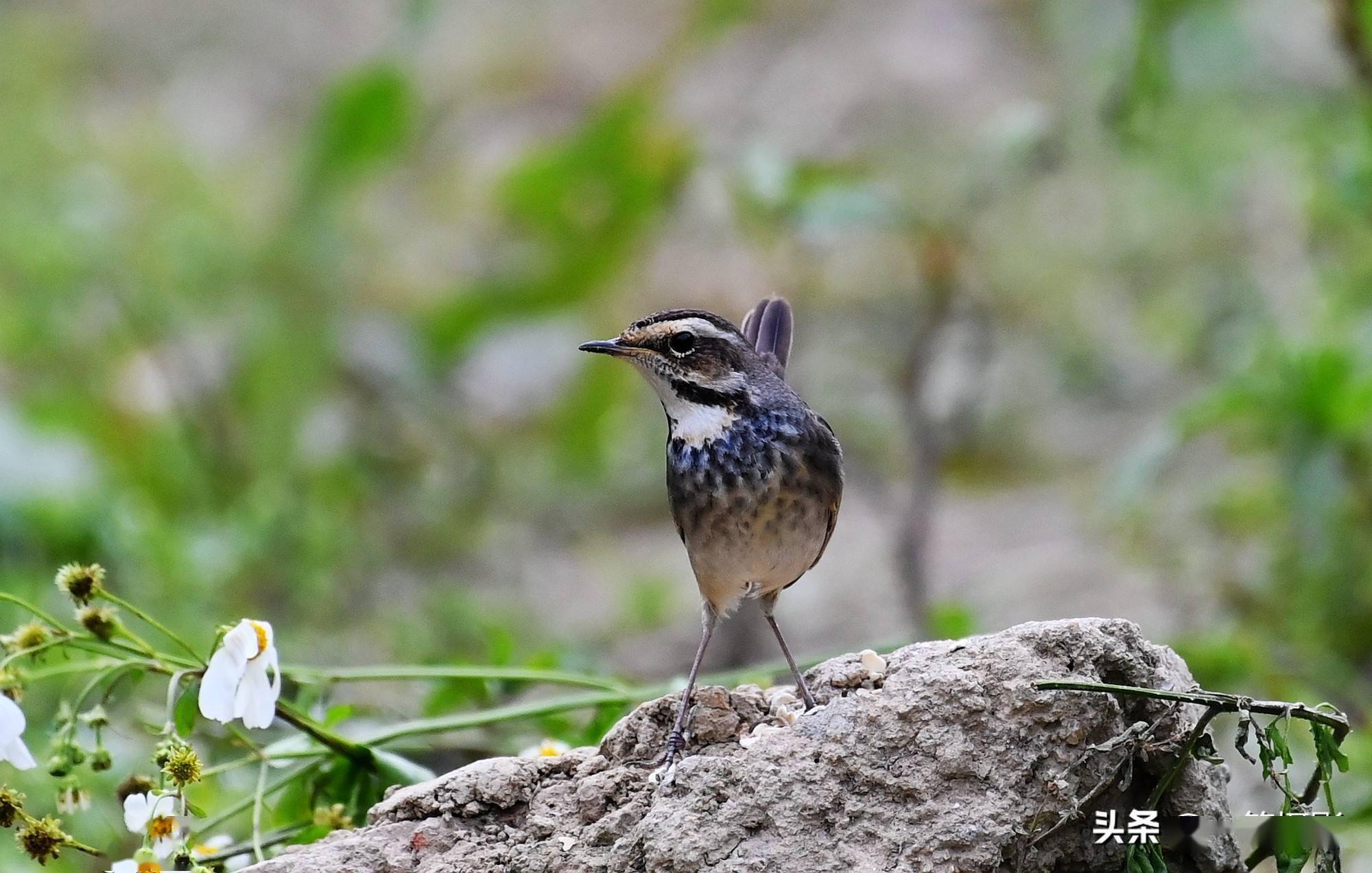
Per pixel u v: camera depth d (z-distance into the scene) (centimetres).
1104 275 1719
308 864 638
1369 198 1341
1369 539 1240
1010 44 2197
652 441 1845
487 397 1834
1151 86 1463
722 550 812
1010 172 1487
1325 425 1188
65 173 2033
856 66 2191
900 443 1642
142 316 1753
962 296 1592
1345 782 945
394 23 1869
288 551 1470
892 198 1377
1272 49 1692
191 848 706
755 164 1348
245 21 2722
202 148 2350
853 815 627
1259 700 666
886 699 645
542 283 1688
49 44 2470
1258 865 777
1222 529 1373
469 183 2197
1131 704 657
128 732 968
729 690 711
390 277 2025
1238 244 1711
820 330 1731
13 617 1210
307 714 803
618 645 1440
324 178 1767
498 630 973
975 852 623
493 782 665
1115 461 1594
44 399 1700
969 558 1506
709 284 1766
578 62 2461
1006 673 643
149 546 1374
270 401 1698
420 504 1647
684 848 616
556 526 1741
